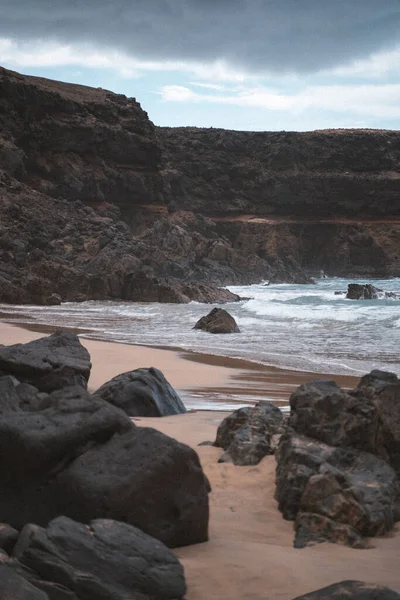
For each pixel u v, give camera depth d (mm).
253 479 6965
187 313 37250
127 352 19844
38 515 5156
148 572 4215
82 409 5555
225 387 14469
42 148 67688
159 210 74062
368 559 5102
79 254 52812
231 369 17141
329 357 19750
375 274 86750
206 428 9648
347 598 3920
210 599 4254
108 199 71812
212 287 49844
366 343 23141
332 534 5539
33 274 47125
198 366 17547
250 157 92625
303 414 6973
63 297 47156
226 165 90312
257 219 88188
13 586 3643
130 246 54656
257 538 5555
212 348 21875
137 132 74812
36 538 4094
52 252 52219
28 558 3994
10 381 6438
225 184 89000
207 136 91375
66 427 5344
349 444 6789
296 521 5746
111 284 48031
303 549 5289
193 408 11836
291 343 23391
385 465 6539
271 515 6062
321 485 5836
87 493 5062
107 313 37719
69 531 4258
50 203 58812
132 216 72688
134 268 49375
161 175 75438
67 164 68125
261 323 30203
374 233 89500
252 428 8000
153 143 74500
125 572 4152
